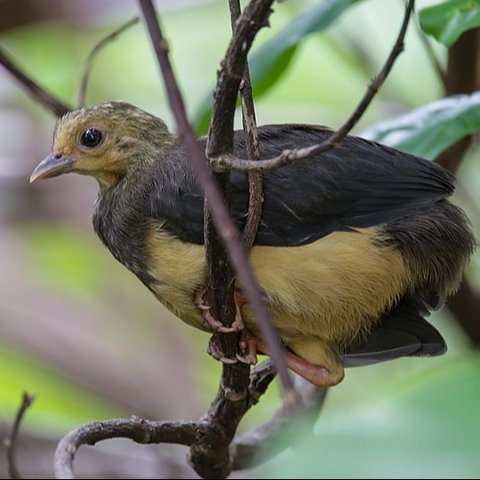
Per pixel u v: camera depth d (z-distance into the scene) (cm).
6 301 1533
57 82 1634
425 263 858
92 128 941
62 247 1623
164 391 1495
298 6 1496
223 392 897
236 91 671
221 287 793
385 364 1334
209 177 577
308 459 753
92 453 1263
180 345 1547
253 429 1037
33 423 1367
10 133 1633
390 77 1409
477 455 748
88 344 1525
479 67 1152
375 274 852
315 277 843
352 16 1428
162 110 1630
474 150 1270
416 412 779
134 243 893
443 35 875
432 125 945
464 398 788
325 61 1581
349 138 883
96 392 1493
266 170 664
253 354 863
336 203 846
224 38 1677
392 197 854
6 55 1303
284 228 841
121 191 927
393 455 747
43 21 1527
